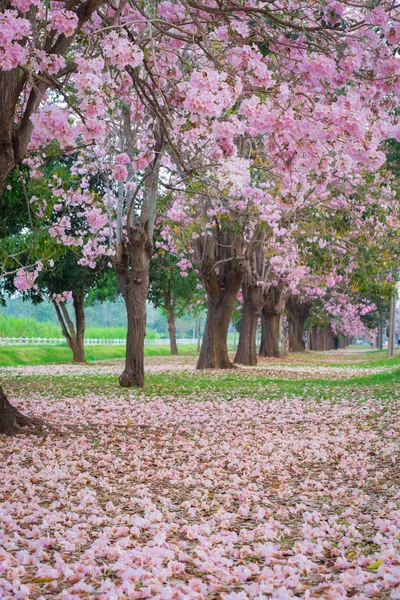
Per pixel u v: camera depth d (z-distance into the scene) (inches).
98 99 282.5
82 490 323.9
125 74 361.4
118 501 316.8
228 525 271.9
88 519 275.3
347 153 288.4
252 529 271.9
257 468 386.6
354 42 315.9
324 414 633.0
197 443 479.8
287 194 356.2
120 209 861.2
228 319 1269.7
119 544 239.6
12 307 4869.6
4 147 363.9
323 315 2348.7
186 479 355.9
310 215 900.0
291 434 518.0
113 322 5344.5
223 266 1251.2
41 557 226.1
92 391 816.9
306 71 302.2
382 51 311.4
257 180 859.4
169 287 1987.0
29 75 299.0
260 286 1461.6
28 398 733.9
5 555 218.1
